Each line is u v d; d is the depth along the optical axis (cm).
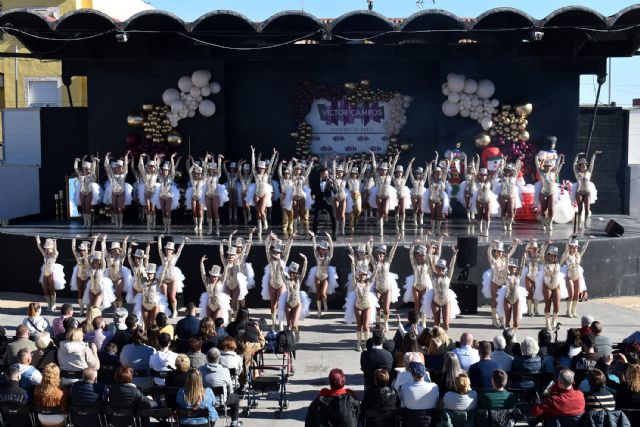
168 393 1420
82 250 2364
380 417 1338
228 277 2241
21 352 1477
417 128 3528
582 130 3650
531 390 1506
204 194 2911
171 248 2286
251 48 3105
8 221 3250
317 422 1303
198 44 3378
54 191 3766
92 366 1534
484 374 1406
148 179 3000
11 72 4788
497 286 2283
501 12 2889
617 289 2841
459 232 2989
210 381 1434
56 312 2525
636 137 3888
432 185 2938
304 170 2984
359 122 3525
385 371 1359
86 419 1385
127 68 3469
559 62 3409
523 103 3375
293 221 2970
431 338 1603
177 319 2409
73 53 3397
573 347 1535
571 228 3127
